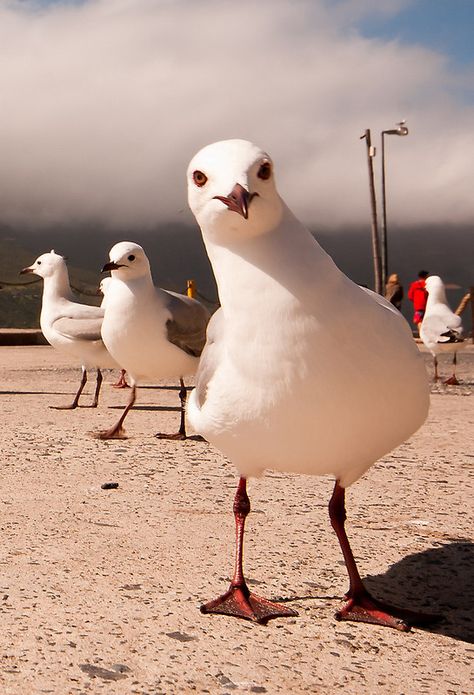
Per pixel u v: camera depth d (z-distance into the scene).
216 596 0.80
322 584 0.84
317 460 0.74
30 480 1.18
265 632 0.74
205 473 1.25
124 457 1.35
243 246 0.71
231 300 0.72
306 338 0.70
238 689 0.66
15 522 0.99
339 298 0.71
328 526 1.00
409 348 0.74
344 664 0.70
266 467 0.77
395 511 1.06
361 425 0.72
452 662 0.71
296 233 0.72
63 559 0.88
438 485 1.19
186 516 1.03
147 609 0.77
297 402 0.71
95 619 0.75
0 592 0.80
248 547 0.92
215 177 0.70
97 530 0.97
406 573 0.87
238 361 0.72
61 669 0.67
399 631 0.76
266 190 0.70
